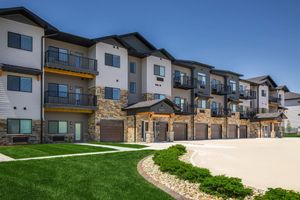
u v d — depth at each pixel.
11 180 9.00
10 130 22.28
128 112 29.81
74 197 7.59
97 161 13.20
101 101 27.95
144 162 13.57
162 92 33.81
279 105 57.00
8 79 22.45
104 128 28.06
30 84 23.61
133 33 32.94
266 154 18.59
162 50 33.91
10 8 22.22
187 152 17.92
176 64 36.97
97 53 28.11
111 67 29.08
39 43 24.25
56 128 26.17
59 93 26.67
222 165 13.69
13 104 22.55
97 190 8.30
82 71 26.56
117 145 22.50
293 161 15.25
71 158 13.88
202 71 40.31
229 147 23.95
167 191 8.52
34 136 23.52
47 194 7.76
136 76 32.78
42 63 24.27
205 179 8.62
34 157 14.44
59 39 26.77
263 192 8.29
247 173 11.62
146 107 28.02
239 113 46.84
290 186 9.40
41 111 24.05
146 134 28.92
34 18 23.66
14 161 12.52
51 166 11.55
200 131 39.38
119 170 11.30
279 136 49.62
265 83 53.66
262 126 50.22
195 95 38.72
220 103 44.44
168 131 31.86
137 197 7.73
